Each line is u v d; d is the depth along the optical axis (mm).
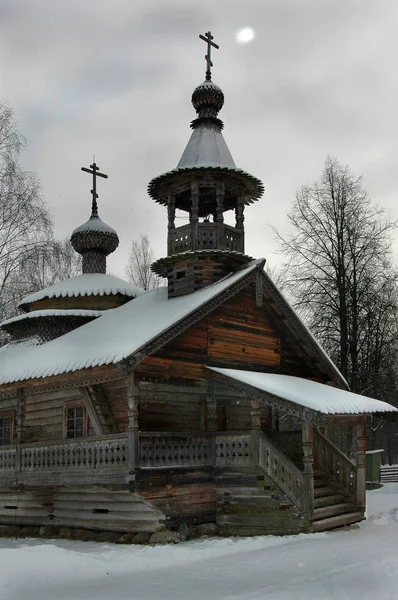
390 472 40281
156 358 17125
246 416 20328
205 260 20703
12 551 12820
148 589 10617
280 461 16719
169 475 16484
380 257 29859
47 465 18031
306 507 16172
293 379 19812
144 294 23672
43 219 26797
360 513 18516
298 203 31016
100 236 25688
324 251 30297
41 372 17656
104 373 16688
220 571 11977
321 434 20250
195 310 17625
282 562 12555
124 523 17328
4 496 21266
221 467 17625
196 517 17078
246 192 22719
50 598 10070
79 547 16266
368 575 10742
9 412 21453
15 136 26078
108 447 16375
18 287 28906
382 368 31438
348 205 30312
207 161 21406
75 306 24016
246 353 19906
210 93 22875
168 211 21938
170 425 17797
